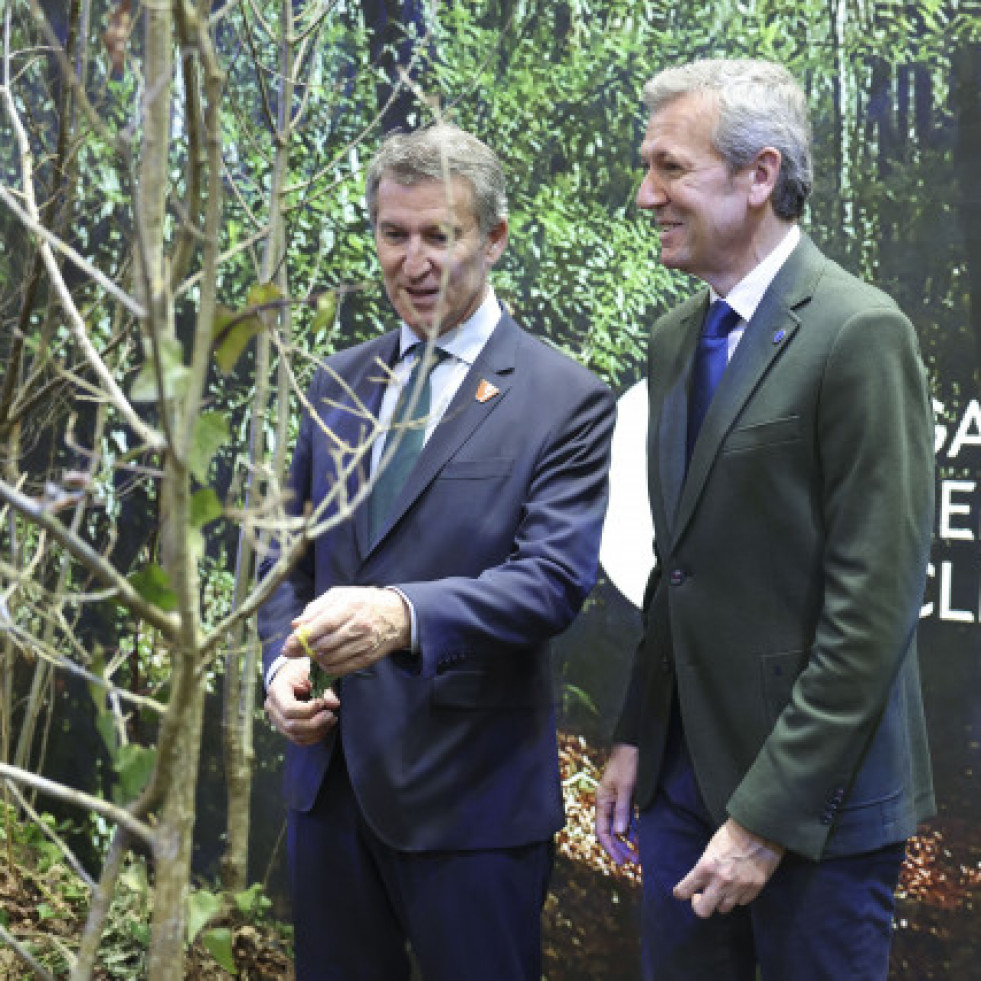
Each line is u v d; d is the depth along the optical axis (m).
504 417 1.79
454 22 2.76
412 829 1.73
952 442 2.58
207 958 2.44
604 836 1.88
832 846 1.56
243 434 2.87
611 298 2.73
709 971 1.72
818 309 1.58
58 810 3.03
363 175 2.81
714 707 1.64
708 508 1.63
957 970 2.60
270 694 1.78
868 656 1.49
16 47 2.76
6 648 2.64
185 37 0.88
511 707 1.77
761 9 2.63
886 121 2.59
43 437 2.90
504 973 1.75
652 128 1.66
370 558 1.78
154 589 0.85
